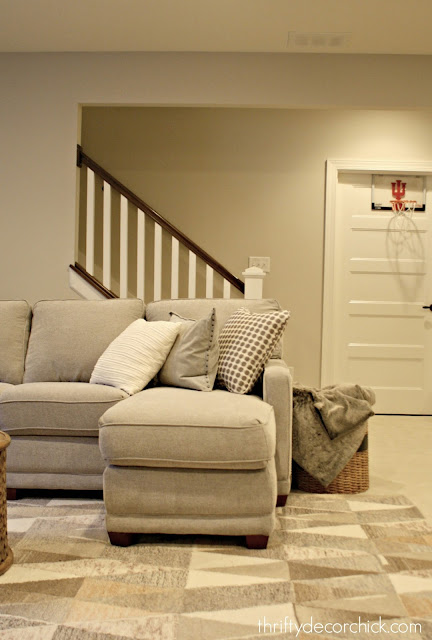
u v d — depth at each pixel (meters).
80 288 3.76
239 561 1.78
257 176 4.50
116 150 4.49
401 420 4.37
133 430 1.86
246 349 2.45
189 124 4.50
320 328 4.53
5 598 1.53
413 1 3.02
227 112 4.50
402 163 4.49
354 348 4.63
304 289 4.52
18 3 3.13
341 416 2.45
